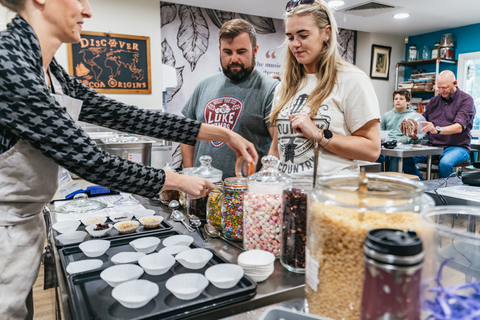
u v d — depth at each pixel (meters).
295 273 0.83
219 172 1.19
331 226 0.53
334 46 1.40
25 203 0.92
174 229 1.13
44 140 0.78
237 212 1.01
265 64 5.53
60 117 0.79
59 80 1.06
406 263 0.41
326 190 0.56
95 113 1.16
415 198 0.54
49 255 1.10
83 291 0.74
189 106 2.19
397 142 4.46
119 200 1.50
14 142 0.85
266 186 0.91
